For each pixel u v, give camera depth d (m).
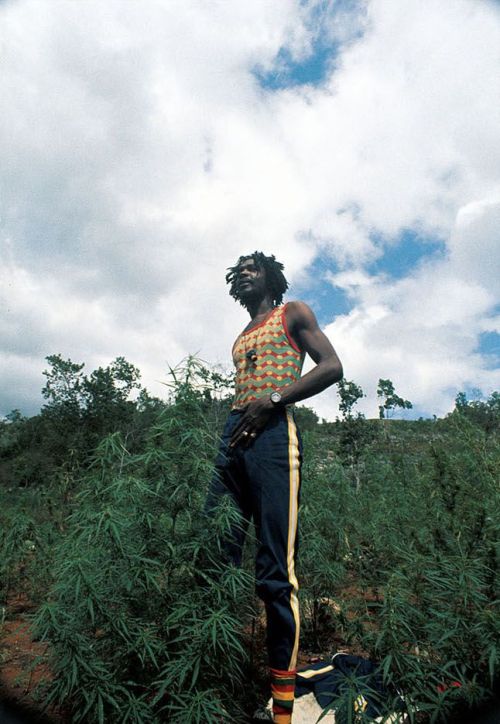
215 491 2.39
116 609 2.04
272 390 2.45
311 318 2.57
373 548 3.46
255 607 2.66
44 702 1.98
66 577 1.98
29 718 1.97
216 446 2.44
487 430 3.70
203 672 1.96
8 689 2.25
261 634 2.72
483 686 1.93
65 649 1.84
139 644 1.93
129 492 2.07
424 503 3.48
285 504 2.23
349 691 1.84
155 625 2.05
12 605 3.76
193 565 2.06
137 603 2.10
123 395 42.56
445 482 3.23
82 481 2.36
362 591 3.28
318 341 2.50
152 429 2.20
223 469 2.44
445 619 2.14
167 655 1.96
